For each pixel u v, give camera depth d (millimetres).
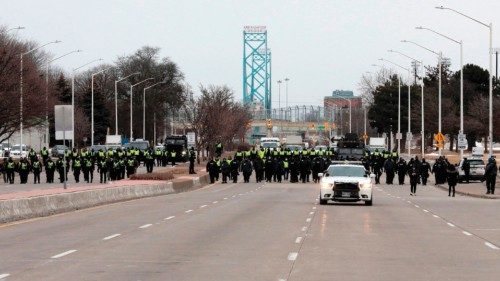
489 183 118812
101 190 94938
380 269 38781
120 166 148875
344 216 74125
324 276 36250
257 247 47938
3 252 44812
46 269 37938
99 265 39469
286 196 111500
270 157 162750
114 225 63312
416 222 68500
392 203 97562
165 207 87562
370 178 93750
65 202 81812
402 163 155625
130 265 39594
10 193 92250
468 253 45844
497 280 35406
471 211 83500
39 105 197875
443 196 118438
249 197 109375
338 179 91438
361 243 50781
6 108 180500
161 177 141125
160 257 42812
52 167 141625
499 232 59688
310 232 57969
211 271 37656
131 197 108125
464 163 153250
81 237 53531
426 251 46719
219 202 97438
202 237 53812
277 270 38125
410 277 36188
